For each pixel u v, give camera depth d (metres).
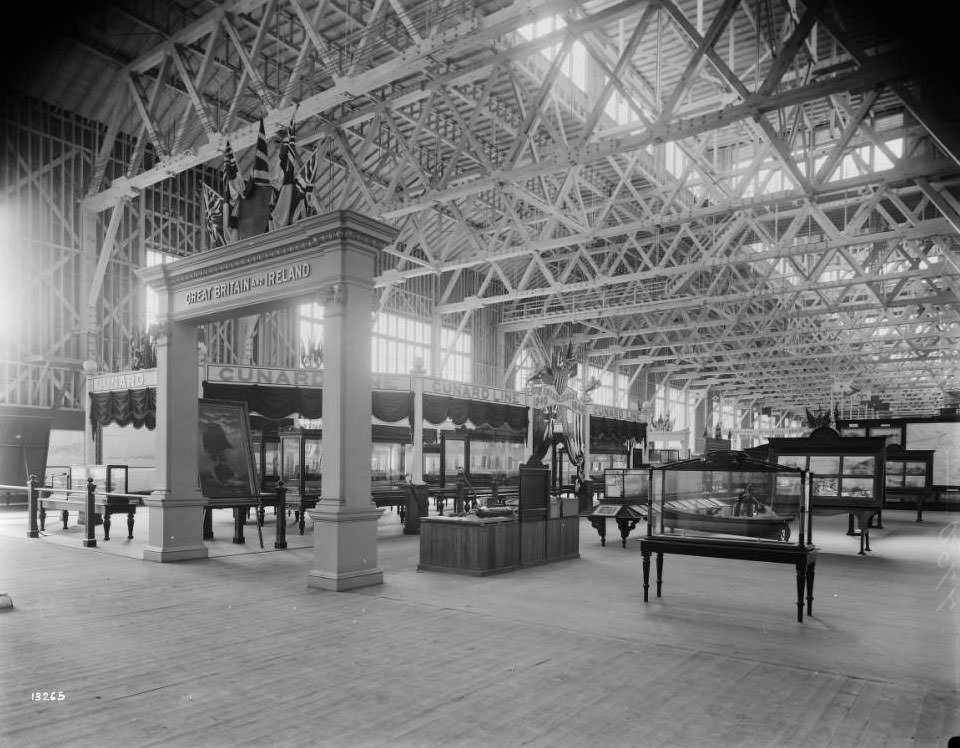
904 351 38.59
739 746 3.56
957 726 3.85
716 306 32.41
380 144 21.89
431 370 30.61
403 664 4.85
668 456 27.91
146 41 17.73
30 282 19.14
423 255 30.25
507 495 15.48
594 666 4.85
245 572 8.55
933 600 7.44
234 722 3.81
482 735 3.66
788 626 6.17
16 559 9.51
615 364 41.81
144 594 7.20
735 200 17.53
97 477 12.43
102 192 19.56
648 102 18.78
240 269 8.84
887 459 19.11
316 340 26.45
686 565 9.75
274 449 15.38
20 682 4.44
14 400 18.70
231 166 9.37
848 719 3.94
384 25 13.81
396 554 10.51
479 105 15.09
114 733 3.66
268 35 17.36
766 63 18.88
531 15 11.18
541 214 26.45
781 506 6.80
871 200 18.12
